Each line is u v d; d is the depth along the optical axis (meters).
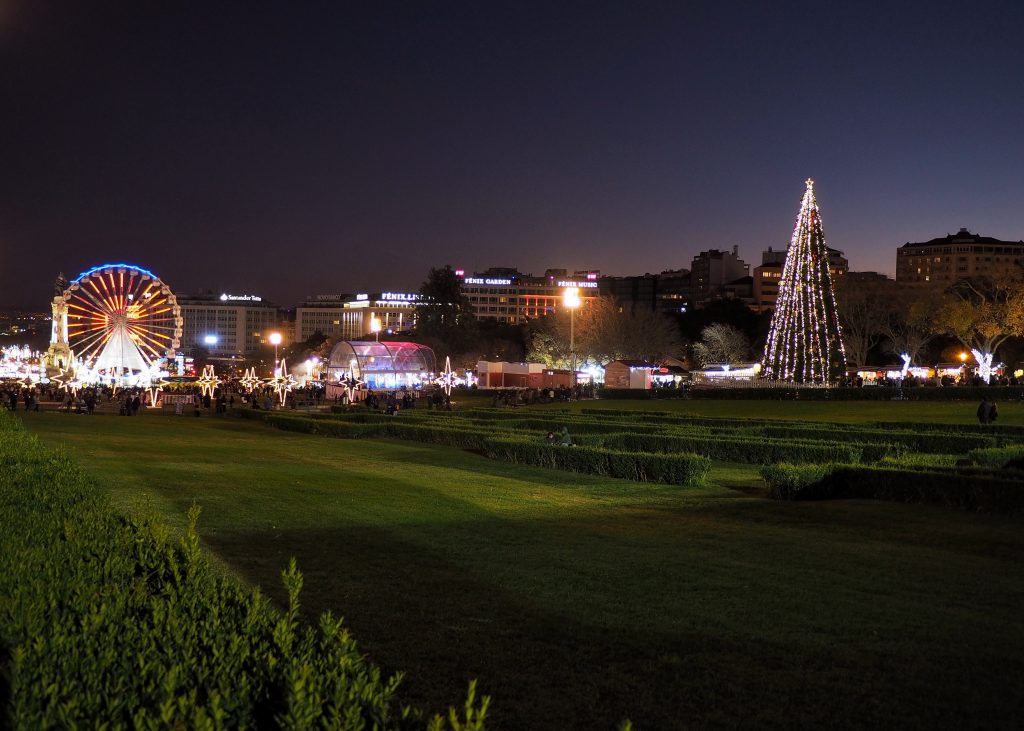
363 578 13.13
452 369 128.50
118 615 6.11
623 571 14.05
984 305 86.50
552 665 9.45
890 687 8.99
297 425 49.12
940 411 61.06
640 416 50.59
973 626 11.22
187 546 8.23
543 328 132.50
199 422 56.09
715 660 9.73
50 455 16.02
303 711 4.68
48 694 4.75
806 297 76.00
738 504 22.45
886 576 14.03
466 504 21.31
